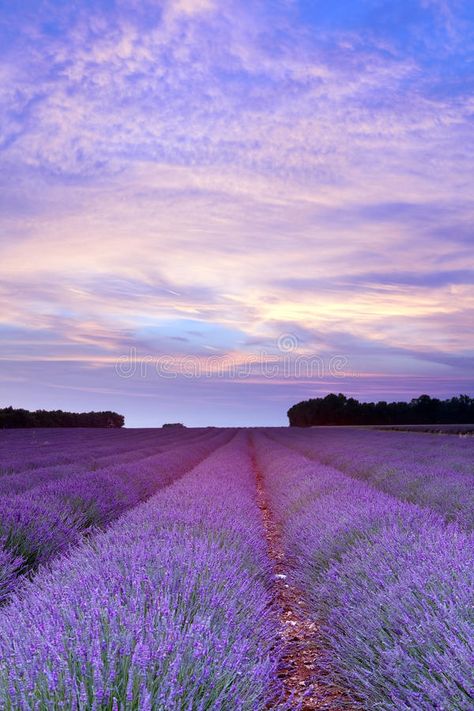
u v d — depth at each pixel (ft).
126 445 87.45
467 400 266.36
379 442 80.69
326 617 12.89
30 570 15.33
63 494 25.09
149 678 6.61
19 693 6.16
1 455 59.77
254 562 16.31
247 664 8.15
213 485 30.25
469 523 19.86
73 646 7.27
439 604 9.27
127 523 18.94
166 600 9.25
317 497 26.30
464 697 7.23
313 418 313.94
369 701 8.94
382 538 14.69
